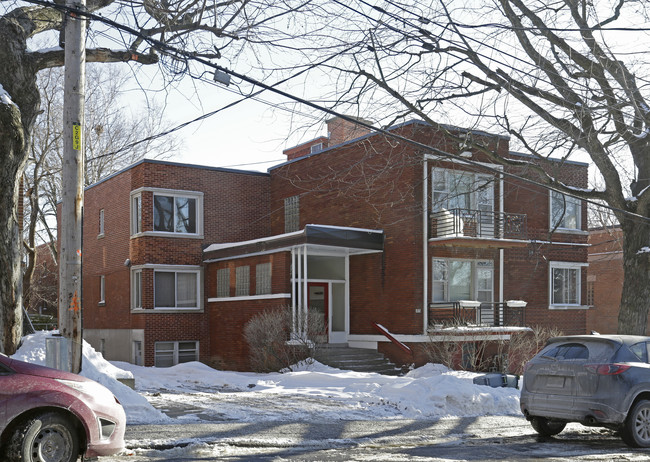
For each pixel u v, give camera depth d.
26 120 13.16
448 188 25.50
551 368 10.91
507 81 16.20
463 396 14.04
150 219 28.31
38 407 7.22
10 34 12.91
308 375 19.84
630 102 15.70
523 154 27.17
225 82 11.83
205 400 14.90
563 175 28.58
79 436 7.60
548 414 10.80
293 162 30.38
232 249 27.34
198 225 29.44
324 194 28.62
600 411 10.14
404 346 24.44
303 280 24.31
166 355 28.41
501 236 25.77
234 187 30.56
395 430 11.53
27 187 35.38
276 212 31.28
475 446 10.26
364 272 26.67
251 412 13.01
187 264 29.02
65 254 10.44
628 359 10.45
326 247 25.08
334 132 32.97
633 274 18.28
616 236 36.16
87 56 14.13
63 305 10.34
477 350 25.27
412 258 24.67
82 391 7.61
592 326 37.50
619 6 17.05
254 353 24.42
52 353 9.95
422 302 24.66
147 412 12.09
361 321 26.67
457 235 24.45
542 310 27.84
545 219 28.22
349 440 10.48
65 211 10.50
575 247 28.97
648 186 17.52
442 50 15.69
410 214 24.80
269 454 9.18
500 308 26.44
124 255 29.84
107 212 31.77
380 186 23.77
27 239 41.84
